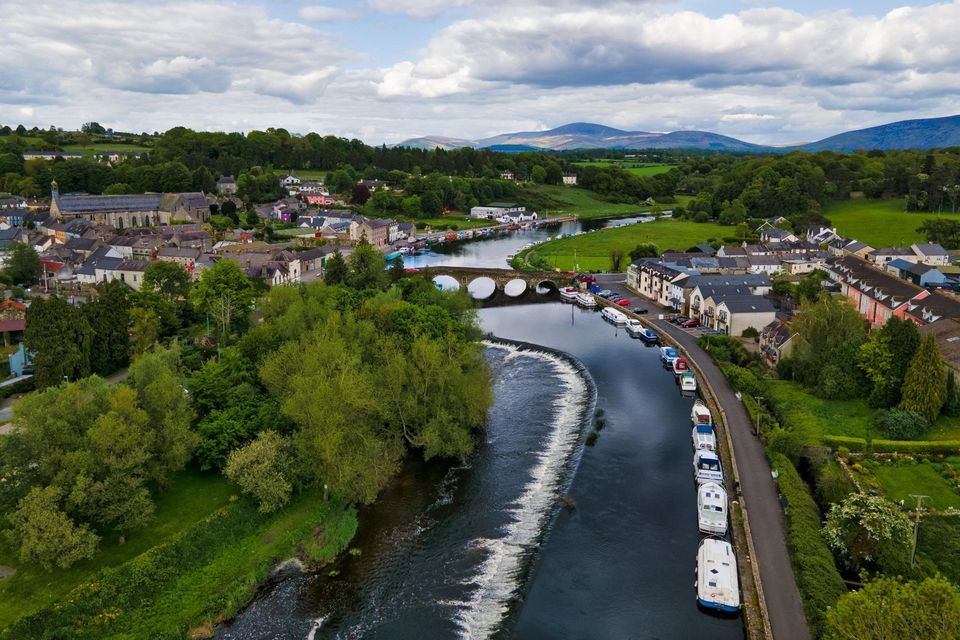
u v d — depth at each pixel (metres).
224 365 88.25
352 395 76.62
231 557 67.44
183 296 150.12
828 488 74.06
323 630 59.53
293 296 112.44
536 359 134.00
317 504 76.88
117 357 110.69
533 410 107.31
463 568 67.69
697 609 61.19
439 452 89.25
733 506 74.12
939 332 107.88
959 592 47.78
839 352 105.12
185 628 58.50
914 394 91.62
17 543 61.06
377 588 64.88
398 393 86.69
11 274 171.62
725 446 89.38
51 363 97.00
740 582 62.53
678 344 136.75
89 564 62.69
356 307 118.19
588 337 149.75
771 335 125.38
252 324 134.88
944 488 77.00
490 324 162.62
